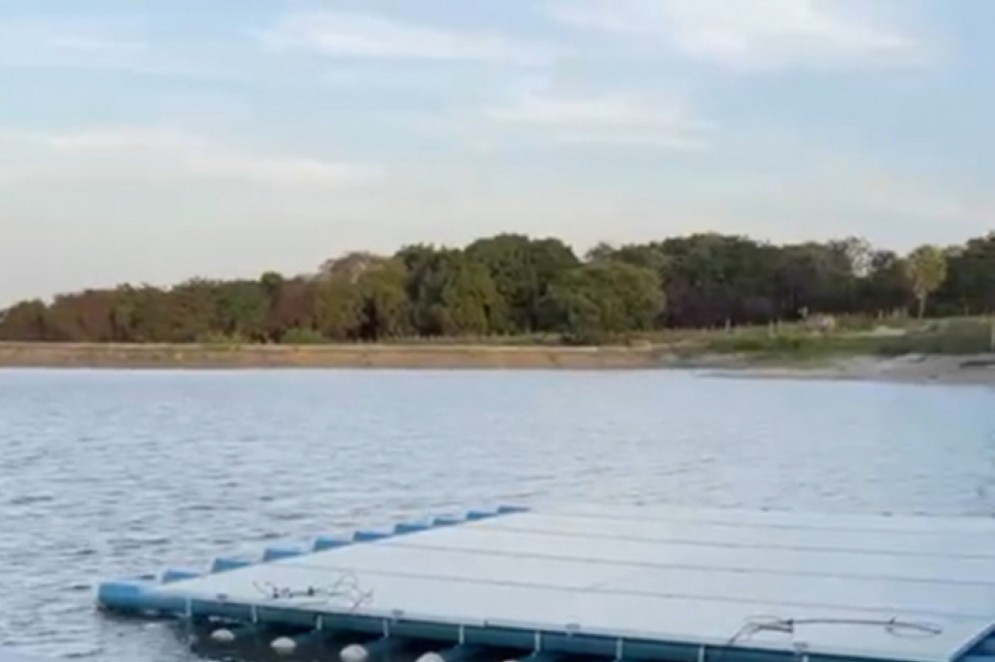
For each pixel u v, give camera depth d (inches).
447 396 2180.1
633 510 640.4
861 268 3494.1
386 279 3302.2
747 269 3481.8
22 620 490.0
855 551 509.7
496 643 391.5
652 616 394.6
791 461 1155.9
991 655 359.3
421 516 759.1
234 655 424.2
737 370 2861.7
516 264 3344.0
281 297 3277.6
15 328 3203.7
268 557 519.8
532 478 1027.9
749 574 459.8
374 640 411.5
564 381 2664.9
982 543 528.7
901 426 1531.7
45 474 1055.6
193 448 1302.9
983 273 3353.8
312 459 1186.0
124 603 466.9
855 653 350.6
